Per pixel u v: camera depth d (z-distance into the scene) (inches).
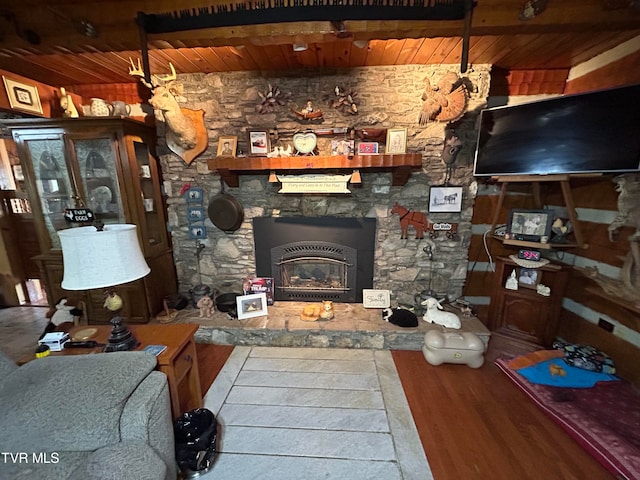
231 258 120.3
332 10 62.4
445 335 94.0
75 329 68.7
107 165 103.6
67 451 43.1
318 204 112.5
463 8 62.3
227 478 57.6
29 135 98.3
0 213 136.8
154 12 65.2
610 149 77.0
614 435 65.1
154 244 114.1
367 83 101.1
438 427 69.5
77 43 69.9
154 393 47.6
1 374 50.3
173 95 100.3
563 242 94.6
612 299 78.3
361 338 101.3
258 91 103.8
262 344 104.0
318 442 65.5
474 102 100.3
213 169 101.2
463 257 111.7
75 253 49.7
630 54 80.7
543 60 95.9
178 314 112.9
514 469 59.2
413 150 104.6
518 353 97.7
